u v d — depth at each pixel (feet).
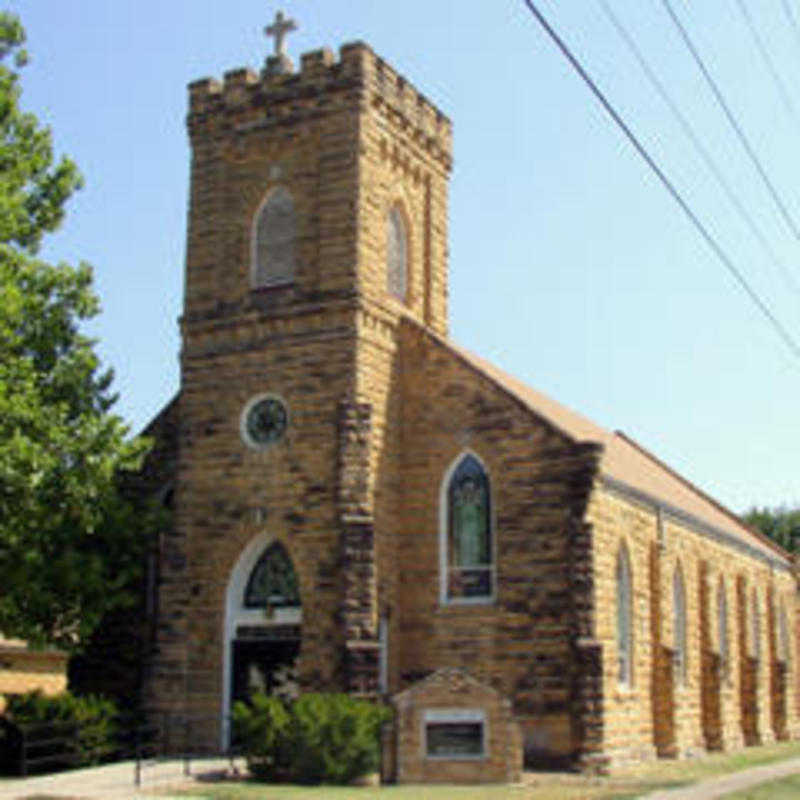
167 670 116.47
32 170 102.32
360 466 113.91
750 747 162.81
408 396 121.49
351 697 103.14
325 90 123.24
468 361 119.24
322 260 119.55
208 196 127.44
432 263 133.69
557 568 110.83
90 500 107.04
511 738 93.15
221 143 127.95
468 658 113.09
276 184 124.47
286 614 115.14
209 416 121.80
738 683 168.55
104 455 101.96
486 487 116.78
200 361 123.65
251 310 121.80
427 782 92.68
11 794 85.20
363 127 121.49
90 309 105.70
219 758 109.40
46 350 104.17
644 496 131.03
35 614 104.73
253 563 118.93
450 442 118.42
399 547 118.52
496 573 113.60
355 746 92.79
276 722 93.71
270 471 117.39
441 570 116.26
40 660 131.54
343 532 112.06
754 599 184.24
